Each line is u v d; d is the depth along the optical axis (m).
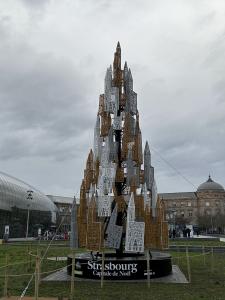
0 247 55.75
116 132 24.47
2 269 27.25
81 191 23.83
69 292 18.09
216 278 22.67
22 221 109.88
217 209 178.50
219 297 17.05
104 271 21.55
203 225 151.00
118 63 25.22
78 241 23.08
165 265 23.02
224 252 43.00
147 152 24.56
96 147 24.66
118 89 24.67
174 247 48.28
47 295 17.45
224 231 147.25
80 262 22.23
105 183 22.55
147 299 16.58
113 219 22.47
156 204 23.72
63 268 26.53
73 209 23.67
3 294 17.52
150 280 21.44
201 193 182.38
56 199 182.12
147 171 24.12
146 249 22.66
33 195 119.88
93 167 24.42
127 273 21.53
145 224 22.73
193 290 18.66
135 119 24.55
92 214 22.28
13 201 106.56
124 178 23.39
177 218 163.62
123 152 23.44
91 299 16.53
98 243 21.72
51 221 126.94
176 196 188.62
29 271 26.45
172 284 20.31
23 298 16.69
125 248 21.81
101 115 24.61
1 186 103.75
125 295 17.39
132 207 21.84
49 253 43.72
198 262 32.06
